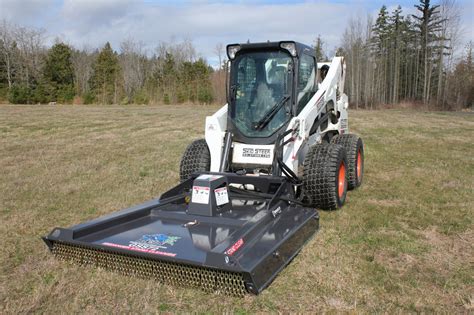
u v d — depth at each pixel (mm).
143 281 3541
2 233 4793
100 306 3197
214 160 5504
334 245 4441
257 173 5242
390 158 9812
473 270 3922
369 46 46188
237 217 4375
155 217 4570
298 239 4129
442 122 20109
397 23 54906
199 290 3416
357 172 6914
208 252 3281
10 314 3094
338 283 3621
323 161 5324
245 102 5453
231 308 3189
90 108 36938
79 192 6699
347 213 5500
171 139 13953
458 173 8047
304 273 3791
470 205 5934
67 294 3361
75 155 10508
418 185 7129
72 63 61688
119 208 5801
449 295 3463
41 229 4961
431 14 47250
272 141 5246
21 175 8016
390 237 4699
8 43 60094
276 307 3232
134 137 14523
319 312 3176
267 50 5414
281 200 4680
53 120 21469
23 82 59844
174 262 3418
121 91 57844
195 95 58250
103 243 3779
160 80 61812
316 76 6199
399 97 50312
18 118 22547
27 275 3703
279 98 5340
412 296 3436
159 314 3109
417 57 48469
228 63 5547
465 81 44875
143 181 7473
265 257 3391
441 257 4219
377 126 17953
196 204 4445
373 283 3635
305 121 5316
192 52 75062
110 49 60062
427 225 5133
